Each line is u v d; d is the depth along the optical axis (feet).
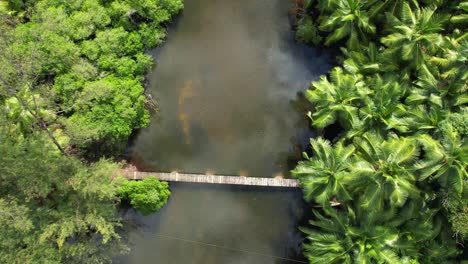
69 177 65.87
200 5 87.45
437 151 58.13
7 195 63.05
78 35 74.23
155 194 78.64
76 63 73.36
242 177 84.28
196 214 85.87
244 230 85.35
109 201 73.46
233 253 85.30
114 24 79.05
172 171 85.66
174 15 86.38
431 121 63.16
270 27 87.20
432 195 63.16
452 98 63.52
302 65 86.38
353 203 68.59
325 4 72.69
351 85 67.56
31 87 67.62
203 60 87.40
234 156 86.02
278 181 83.30
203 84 87.10
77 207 67.56
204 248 85.61
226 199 85.71
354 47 73.56
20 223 58.54
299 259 84.02
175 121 86.58
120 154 84.79
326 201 66.69
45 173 62.49
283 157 85.35
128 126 76.48
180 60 87.30
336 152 63.87
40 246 63.36
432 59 64.13
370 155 62.13
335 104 68.13
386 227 64.54
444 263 66.08
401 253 65.16
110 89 72.59
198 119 86.74
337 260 67.97
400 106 65.31
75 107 72.84
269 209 85.15
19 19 78.33
